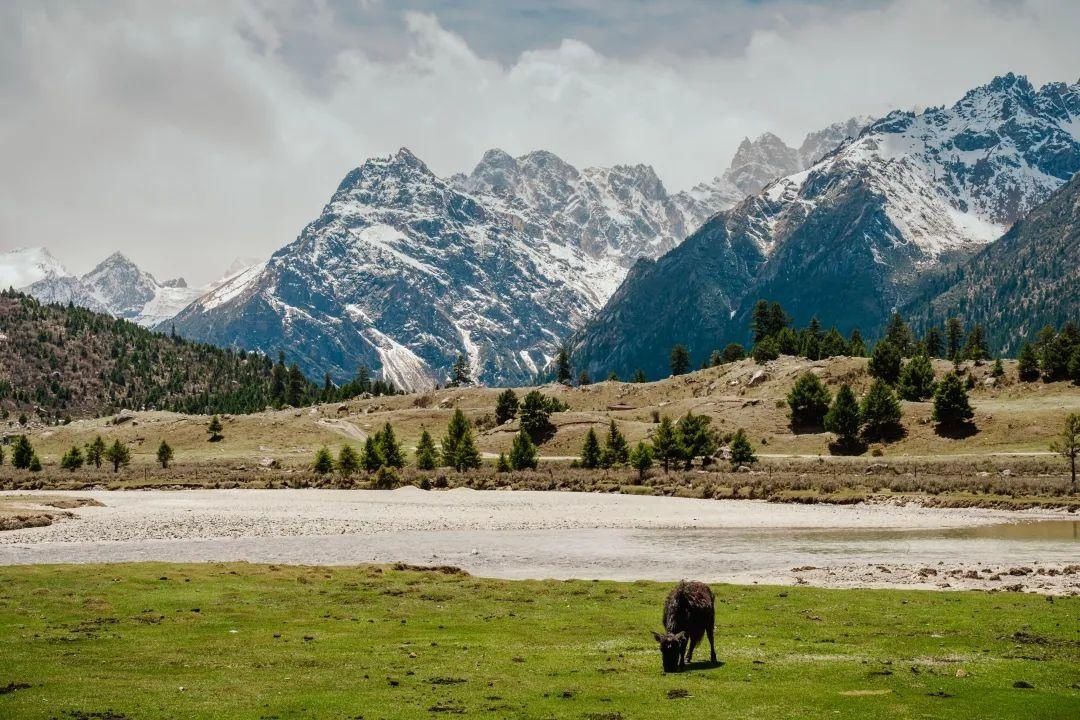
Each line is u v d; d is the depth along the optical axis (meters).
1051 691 25.23
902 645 31.70
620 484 139.38
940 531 79.88
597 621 36.78
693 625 28.70
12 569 49.12
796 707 23.69
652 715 22.98
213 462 193.00
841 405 172.12
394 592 43.47
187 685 26.19
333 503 113.62
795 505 109.50
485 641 32.78
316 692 25.48
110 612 37.56
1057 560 57.66
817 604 40.44
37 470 177.12
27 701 24.27
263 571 49.88
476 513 99.38
